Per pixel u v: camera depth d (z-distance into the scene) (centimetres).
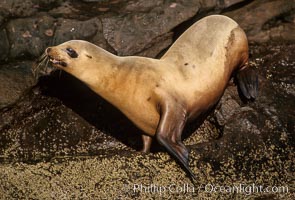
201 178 2448
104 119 2722
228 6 3022
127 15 2886
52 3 2922
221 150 2522
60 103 2742
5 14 2828
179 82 2545
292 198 2417
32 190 2384
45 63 2705
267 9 3042
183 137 2675
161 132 2441
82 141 2688
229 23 2727
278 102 2716
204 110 2625
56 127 2703
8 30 2794
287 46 2928
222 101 2709
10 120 2698
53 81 2736
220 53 2653
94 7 2939
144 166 2459
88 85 2555
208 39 2664
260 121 2619
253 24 3017
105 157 2508
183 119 2489
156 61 2602
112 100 2562
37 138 2683
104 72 2531
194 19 2953
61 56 2497
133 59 2583
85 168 2462
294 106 2705
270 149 2555
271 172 2505
